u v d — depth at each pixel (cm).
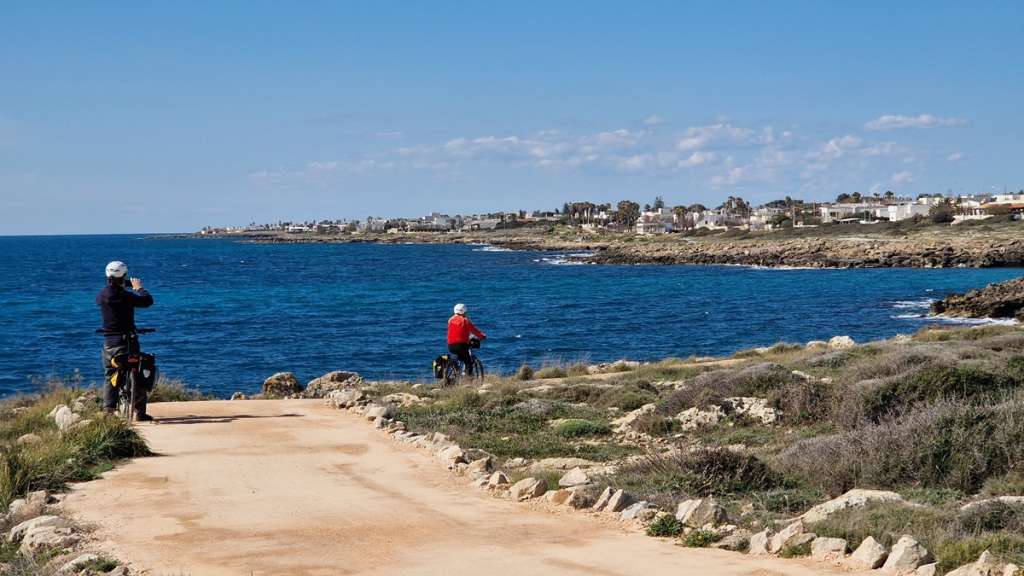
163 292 10744
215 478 1252
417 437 1561
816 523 915
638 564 819
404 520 1020
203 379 4372
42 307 8781
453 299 9300
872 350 2659
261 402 2159
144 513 1056
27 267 18062
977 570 720
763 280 11681
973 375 1741
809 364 2502
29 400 2239
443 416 1903
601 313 7600
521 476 1265
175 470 1305
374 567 828
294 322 7144
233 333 6397
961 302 6981
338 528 984
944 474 1219
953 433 1260
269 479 1249
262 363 4941
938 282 10681
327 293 10438
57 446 1352
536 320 7088
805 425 1770
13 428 1695
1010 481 1160
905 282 10762
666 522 957
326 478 1259
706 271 14012
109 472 1291
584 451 1593
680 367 2847
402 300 9312
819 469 1274
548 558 848
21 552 902
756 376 1988
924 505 1016
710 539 899
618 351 5291
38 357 5266
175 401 2327
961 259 13450
